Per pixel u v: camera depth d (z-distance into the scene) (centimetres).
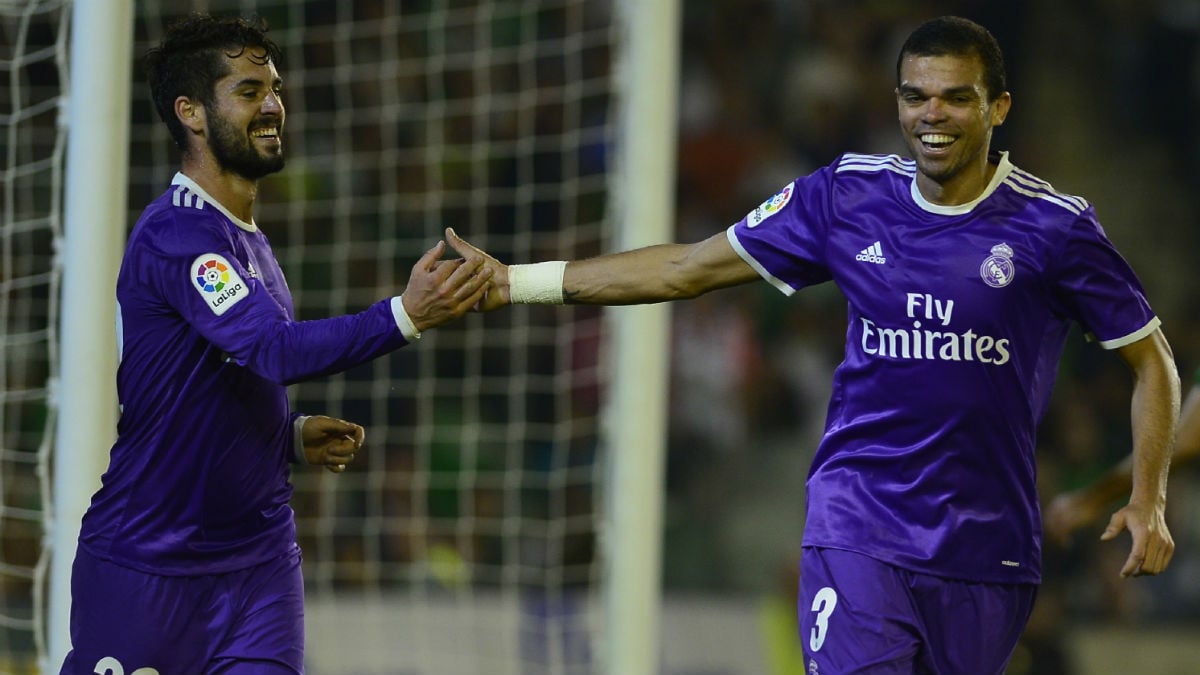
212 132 1305
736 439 3762
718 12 4406
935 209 1329
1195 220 4603
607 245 2200
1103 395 3806
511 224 3675
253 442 1333
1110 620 3325
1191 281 4516
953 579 1335
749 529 3656
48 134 2962
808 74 4353
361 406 3238
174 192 1318
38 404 3002
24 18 1953
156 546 1320
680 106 4288
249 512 1344
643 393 2073
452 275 1296
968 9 4553
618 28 2147
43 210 2958
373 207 3584
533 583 3250
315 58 3606
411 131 3684
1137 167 4647
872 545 1334
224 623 1334
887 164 1371
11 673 2308
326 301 3403
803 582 1372
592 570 2761
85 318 1694
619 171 2097
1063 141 4619
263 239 1376
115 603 1323
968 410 1314
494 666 2717
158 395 1310
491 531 3303
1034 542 1364
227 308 1264
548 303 1438
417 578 3148
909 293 1316
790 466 3747
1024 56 4644
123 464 1330
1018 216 1317
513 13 3788
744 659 2956
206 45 1302
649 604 2078
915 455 1331
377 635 2711
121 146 1719
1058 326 1350
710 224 4184
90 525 1345
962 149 1288
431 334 3403
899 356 1326
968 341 1306
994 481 1334
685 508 3672
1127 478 1568
